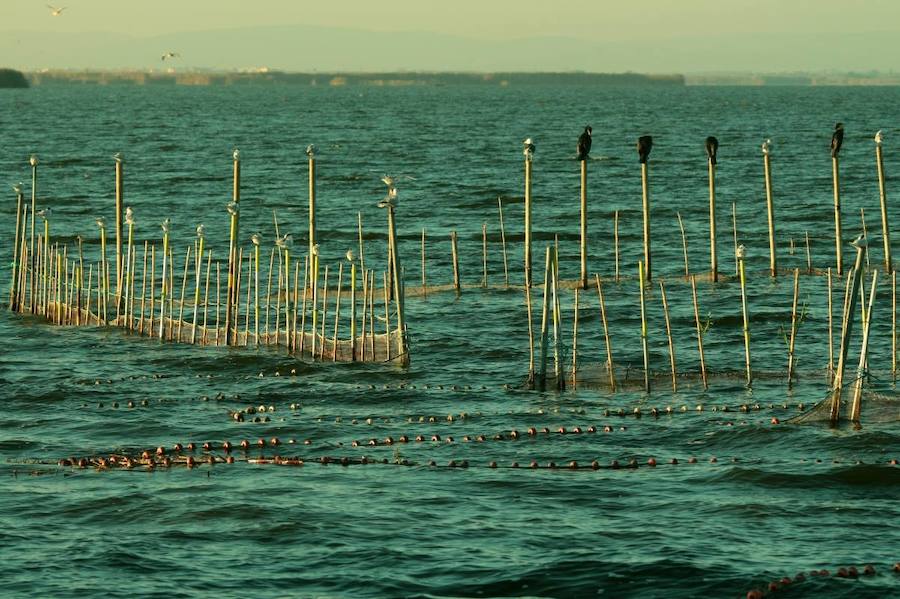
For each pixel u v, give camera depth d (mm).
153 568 70188
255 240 125562
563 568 69812
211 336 130500
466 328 137250
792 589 66812
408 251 196875
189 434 98312
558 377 109938
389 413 104062
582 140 157125
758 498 81438
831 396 97438
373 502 80750
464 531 75625
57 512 79062
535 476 86125
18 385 113312
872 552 72188
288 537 74750
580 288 156125
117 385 113312
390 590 67188
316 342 124062
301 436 97438
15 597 66062
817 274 163000
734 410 102625
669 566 69938
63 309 140375
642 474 86750
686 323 138750
